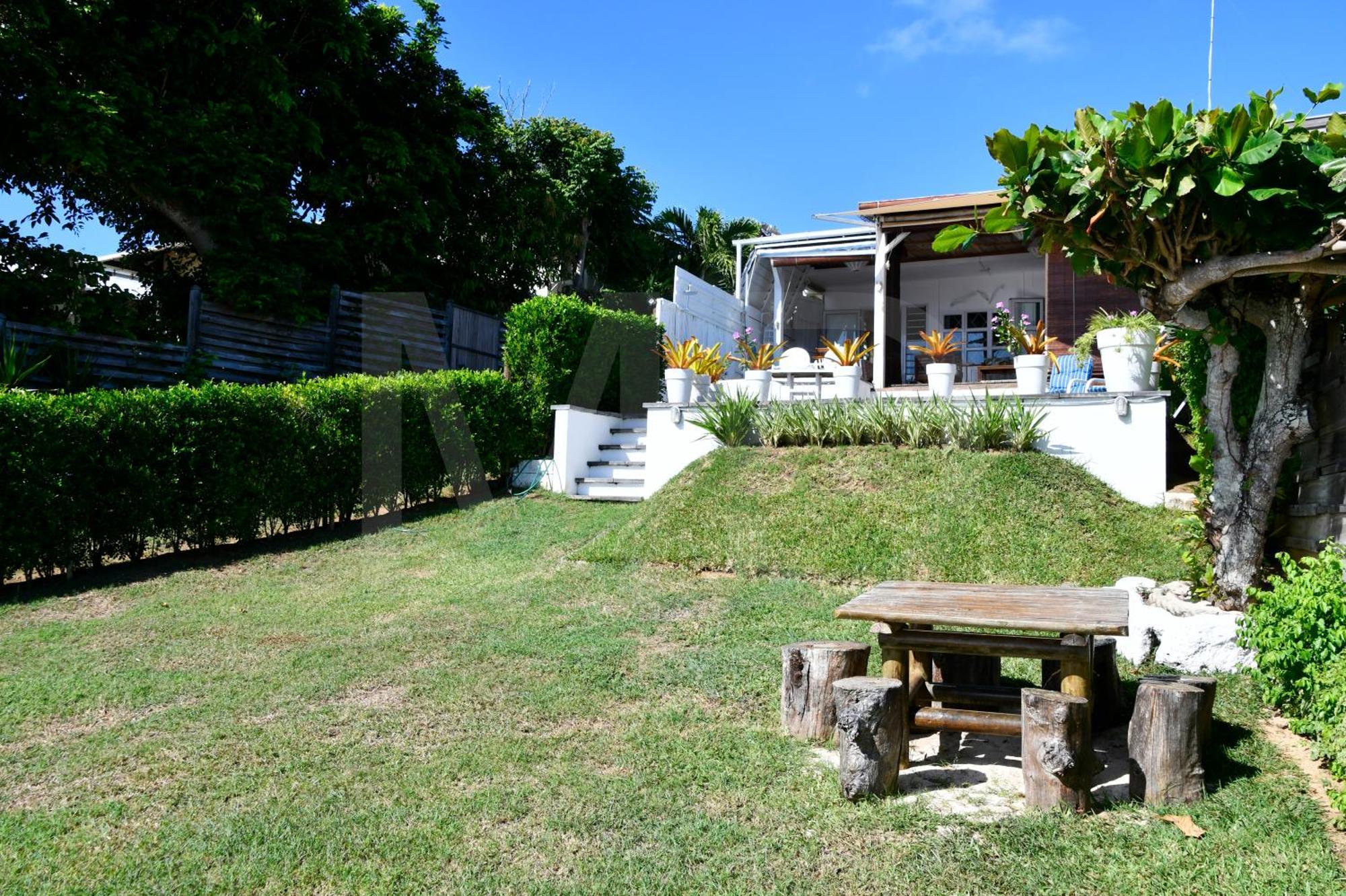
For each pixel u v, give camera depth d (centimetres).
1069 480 776
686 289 1517
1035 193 469
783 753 388
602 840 312
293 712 443
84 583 725
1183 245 458
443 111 1692
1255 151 412
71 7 1159
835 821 324
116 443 752
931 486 781
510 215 1897
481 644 555
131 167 1180
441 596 686
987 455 816
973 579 650
